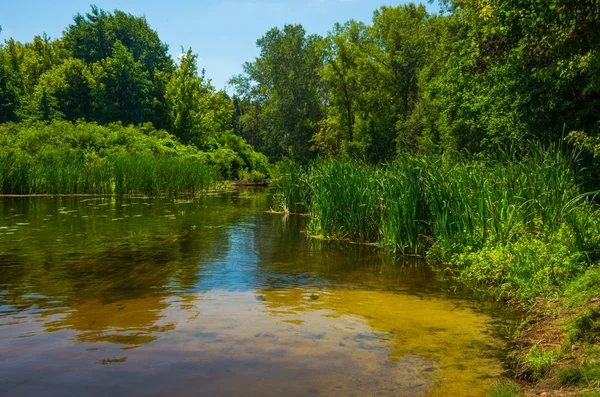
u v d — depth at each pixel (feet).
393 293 21.81
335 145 165.78
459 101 68.33
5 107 144.46
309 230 41.63
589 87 38.60
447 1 87.40
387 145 143.23
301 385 11.81
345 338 15.46
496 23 28.96
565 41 24.93
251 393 11.27
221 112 194.08
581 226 24.21
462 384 12.21
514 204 26.21
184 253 31.45
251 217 51.34
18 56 199.11
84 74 161.38
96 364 12.82
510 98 50.01
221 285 22.94
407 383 12.17
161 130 149.38
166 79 185.98
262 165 166.50
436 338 15.74
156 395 11.04
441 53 91.97
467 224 28.07
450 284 23.67
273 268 27.25
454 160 35.22
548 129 47.03
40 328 15.98
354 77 151.12
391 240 33.14
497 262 23.68
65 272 25.50
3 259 28.76
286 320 17.25
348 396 11.31
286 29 191.01
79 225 43.70
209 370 12.54
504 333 16.33
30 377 11.93
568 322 15.78
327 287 22.84
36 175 78.18
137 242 35.29
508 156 32.19
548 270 21.09
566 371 12.05
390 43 146.41
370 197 36.68
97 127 122.21
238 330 15.94
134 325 16.38
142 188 80.53
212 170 102.01
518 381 12.49
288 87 186.80
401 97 148.87
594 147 34.27
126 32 219.41
